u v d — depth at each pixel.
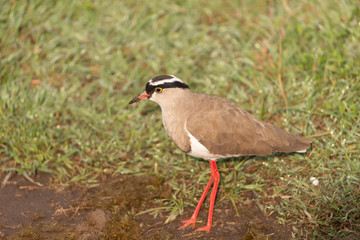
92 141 12.39
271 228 9.70
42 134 12.48
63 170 11.68
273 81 13.52
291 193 10.41
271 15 16.36
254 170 11.30
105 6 17.19
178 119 10.18
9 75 14.27
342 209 9.43
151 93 10.47
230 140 9.97
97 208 10.62
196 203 10.74
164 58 15.31
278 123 12.34
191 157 11.82
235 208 10.28
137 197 10.82
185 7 17.17
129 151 12.28
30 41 15.77
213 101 10.25
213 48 15.67
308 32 14.73
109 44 15.61
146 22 16.64
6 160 11.95
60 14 16.44
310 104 12.26
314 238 9.16
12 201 10.85
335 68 12.93
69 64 15.09
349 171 10.35
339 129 11.77
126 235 9.74
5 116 12.68
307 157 11.16
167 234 9.81
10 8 16.03
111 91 14.09
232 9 17.39
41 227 10.09
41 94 13.62
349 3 14.54
